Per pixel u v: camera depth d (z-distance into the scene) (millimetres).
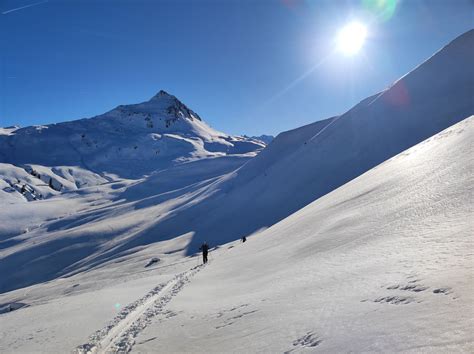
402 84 102750
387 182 23969
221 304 13938
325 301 9508
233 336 9602
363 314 7523
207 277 22703
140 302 18188
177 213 121875
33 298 55406
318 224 23641
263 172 127500
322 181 88188
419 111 86875
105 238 119062
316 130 143000
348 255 14055
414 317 6344
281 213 84125
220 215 102438
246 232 81562
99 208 198000
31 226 185625
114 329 13672
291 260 18109
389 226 15336
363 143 91812
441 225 12156
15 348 13625
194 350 9500
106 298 22000
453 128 29172
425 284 7648
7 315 23594
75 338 13383
